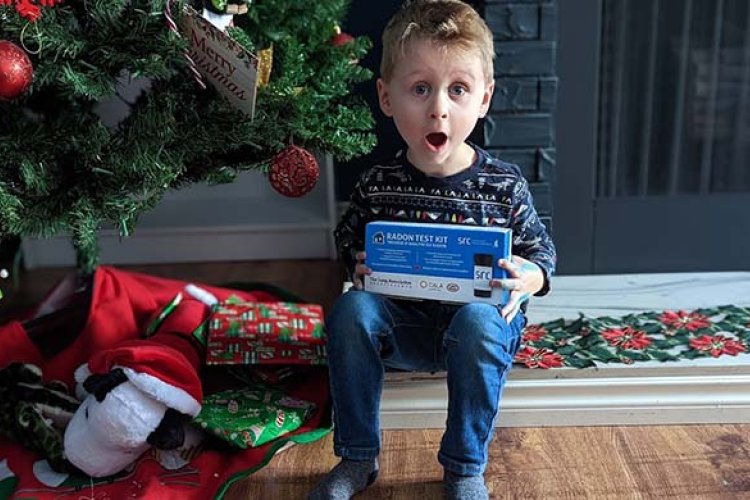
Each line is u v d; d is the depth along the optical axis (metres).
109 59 1.17
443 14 1.18
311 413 1.43
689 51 1.83
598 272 1.92
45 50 1.13
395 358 1.31
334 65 1.38
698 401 1.39
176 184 1.40
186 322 1.54
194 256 2.23
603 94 1.84
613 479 1.26
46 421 1.30
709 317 1.55
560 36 1.74
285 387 1.49
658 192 1.91
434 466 1.32
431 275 1.22
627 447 1.35
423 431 1.42
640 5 1.78
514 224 1.26
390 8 1.99
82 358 1.53
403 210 1.27
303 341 1.51
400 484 1.27
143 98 1.37
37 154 1.19
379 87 1.25
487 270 1.19
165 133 1.20
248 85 1.19
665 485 1.25
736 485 1.24
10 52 1.05
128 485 1.23
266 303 1.66
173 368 1.24
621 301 1.62
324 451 1.36
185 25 1.20
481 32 1.19
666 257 1.91
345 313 1.21
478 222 1.25
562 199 1.86
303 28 1.38
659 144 1.88
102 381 1.22
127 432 1.20
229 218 2.22
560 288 1.68
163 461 1.28
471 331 1.16
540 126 1.73
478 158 1.27
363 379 1.21
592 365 1.38
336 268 2.15
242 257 2.24
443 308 1.28
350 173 2.19
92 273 1.80
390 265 1.24
